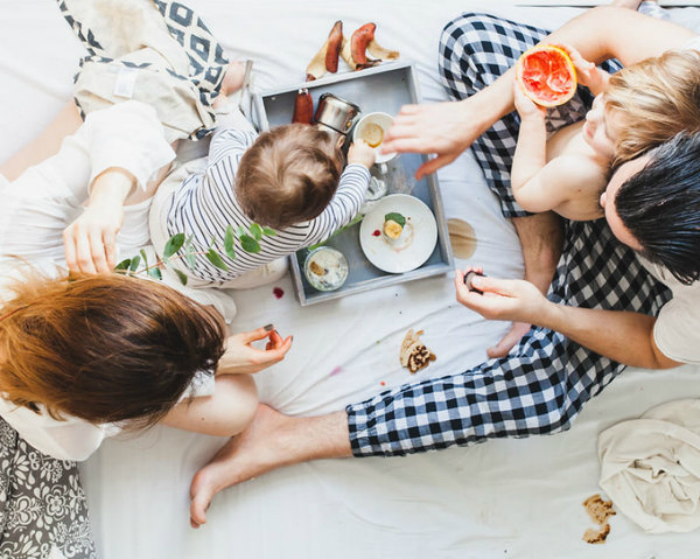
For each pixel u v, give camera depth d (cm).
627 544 154
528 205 125
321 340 156
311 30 155
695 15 160
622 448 154
